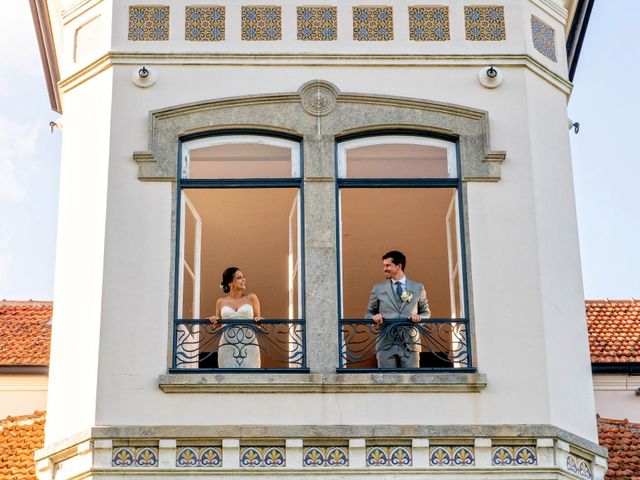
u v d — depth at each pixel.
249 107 17.16
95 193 16.92
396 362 16.45
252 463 15.35
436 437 15.46
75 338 16.36
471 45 17.62
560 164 17.47
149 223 16.61
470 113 17.22
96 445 15.38
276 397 15.74
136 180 16.80
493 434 15.49
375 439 15.46
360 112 17.19
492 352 16.11
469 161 16.98
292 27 17.61
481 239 16.66
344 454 15.43
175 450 15.39
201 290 22.89
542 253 16.66
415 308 17.05
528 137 17.22
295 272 17.45
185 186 16.88
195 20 17.64
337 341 16.16
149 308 16.20
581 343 16.66
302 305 16.39
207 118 17.09
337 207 16.77
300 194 16.84
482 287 16.42
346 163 17.17
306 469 15.30
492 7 17.91
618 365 21.69
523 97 17.44
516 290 16.44
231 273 17.72
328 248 16.56
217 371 15.81
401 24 17.69
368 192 21.34
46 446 15.93
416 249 22.53
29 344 21.91
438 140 17.20
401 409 15.74
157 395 15.76
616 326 22.81
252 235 22.48
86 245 16.73
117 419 15.66
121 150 16.97
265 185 16.91
